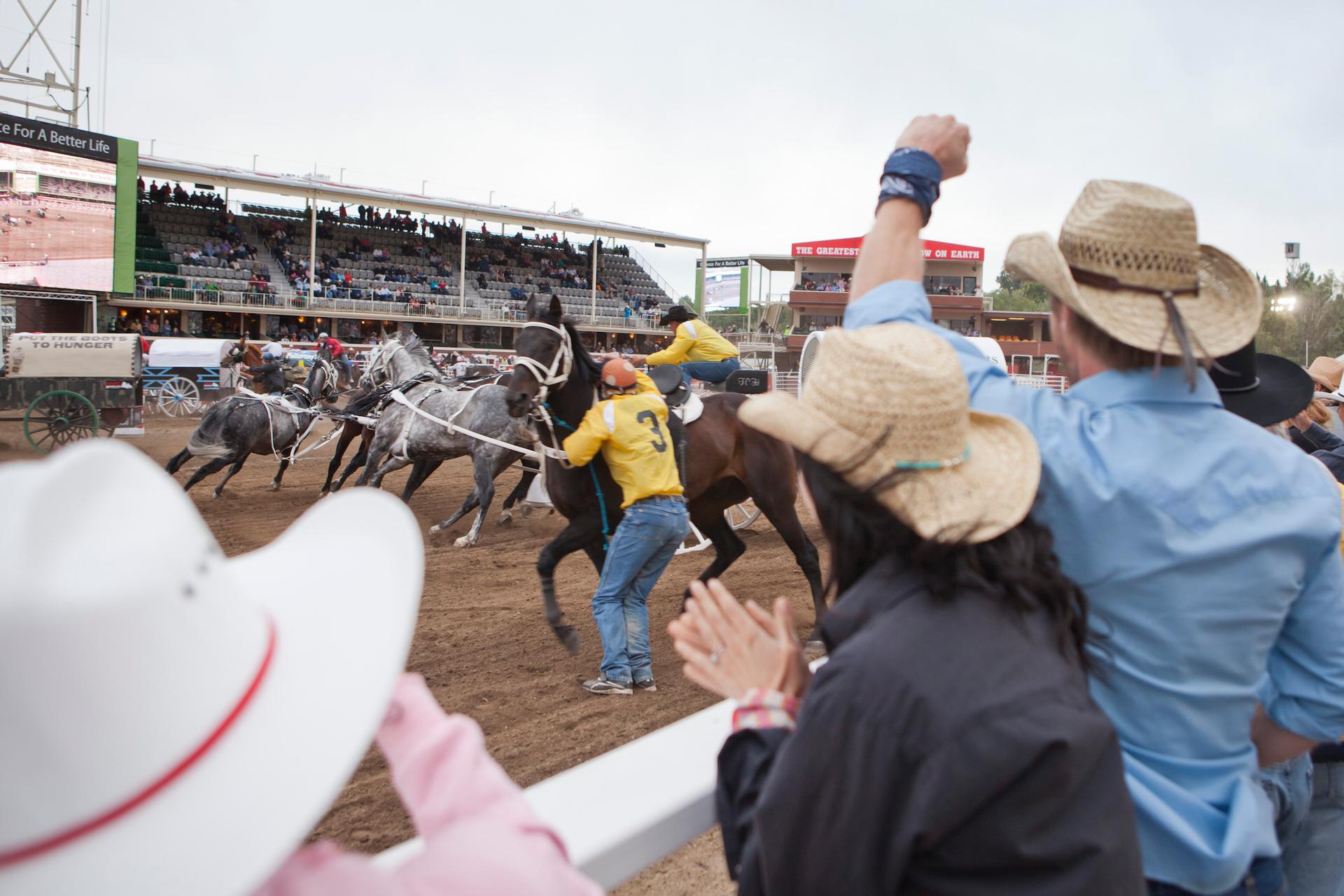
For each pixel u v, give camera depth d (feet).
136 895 2.01
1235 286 4.49
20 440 46.62
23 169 73.41
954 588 3.33
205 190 125.90
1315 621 4.25
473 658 18.69
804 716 3.31
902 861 3.09
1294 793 5.37
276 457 50.37
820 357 3.81
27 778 1.93
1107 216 4.22
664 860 9.24
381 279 122.01
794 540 20.62
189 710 2.15
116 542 2.07
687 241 128.06
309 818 2.32
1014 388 4.50
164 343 71.00
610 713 15.78
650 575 16.75
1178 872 3.91
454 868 2.63
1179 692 3.99
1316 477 4.24
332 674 2.67
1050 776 2.99
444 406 30.78
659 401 16.15
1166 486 3.96
